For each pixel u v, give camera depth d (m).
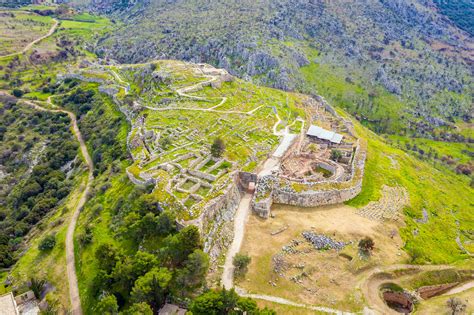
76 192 123.94
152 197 89.50
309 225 92.31
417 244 96.12
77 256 91.50
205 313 64.31
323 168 121.06
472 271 87.38
